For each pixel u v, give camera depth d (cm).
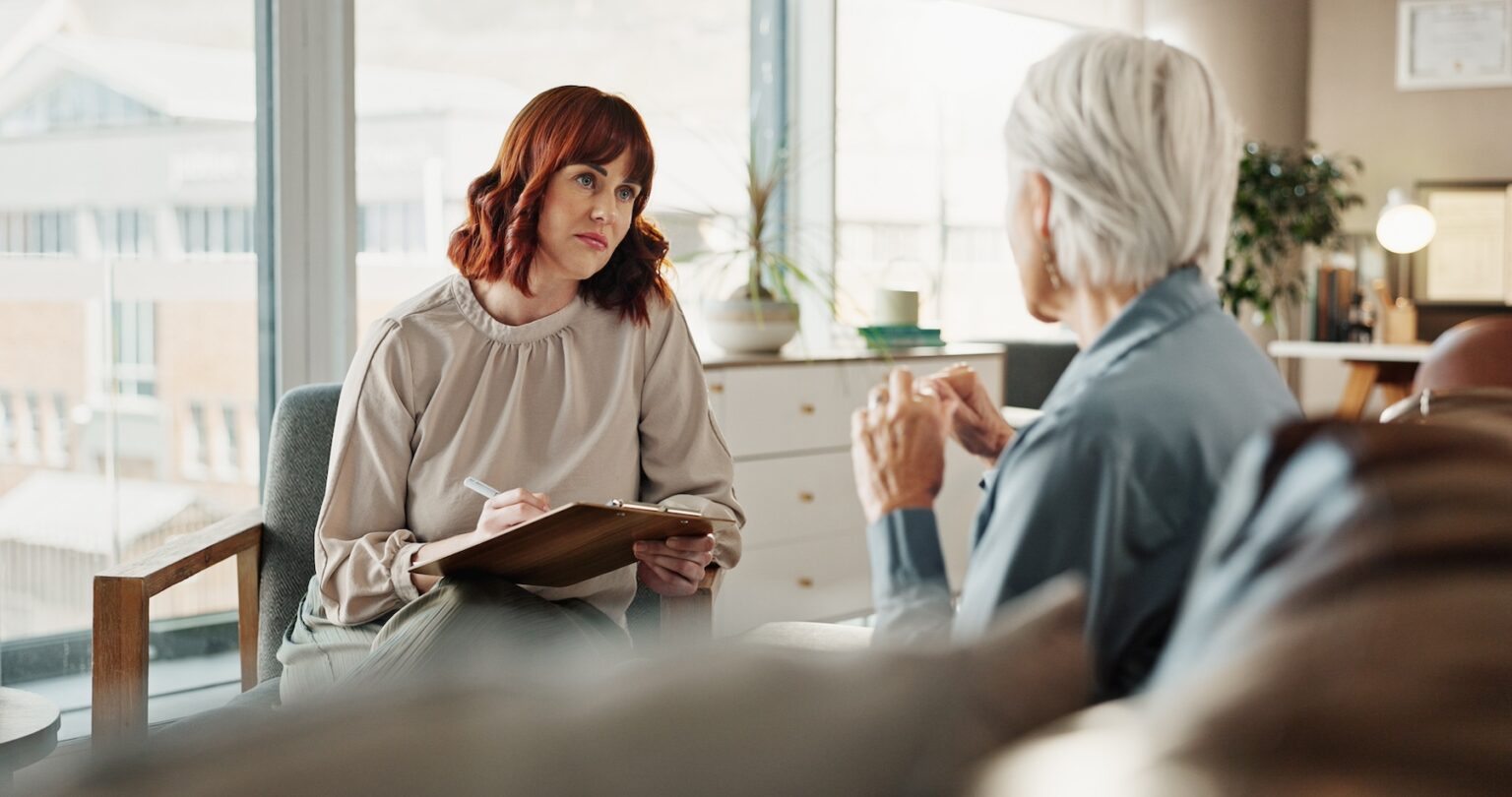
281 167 309
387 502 181
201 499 306
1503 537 17
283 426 208
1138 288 92
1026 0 505
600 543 157
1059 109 93
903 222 472
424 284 341
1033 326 516
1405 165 599
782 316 366
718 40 419
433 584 169
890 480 92
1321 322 543
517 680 15
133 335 295
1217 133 92
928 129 478
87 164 288
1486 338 281
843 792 15
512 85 362
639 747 14
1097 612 80
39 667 284
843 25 449
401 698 14
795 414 361
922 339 405
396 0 332
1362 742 15
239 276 309
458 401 183
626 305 191
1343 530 18
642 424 194
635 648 16
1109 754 15
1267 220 553
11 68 277
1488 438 20
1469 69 589
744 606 353
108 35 289
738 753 14
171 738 13
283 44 307
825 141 445
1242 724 15
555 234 182
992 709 17
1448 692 15
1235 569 20
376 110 330
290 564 204
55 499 286
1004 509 83
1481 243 589
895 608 88
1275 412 86
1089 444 81
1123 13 543
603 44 388
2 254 277
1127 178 90
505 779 13
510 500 162
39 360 283
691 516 154
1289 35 596
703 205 417
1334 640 16
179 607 295
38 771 13
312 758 13
